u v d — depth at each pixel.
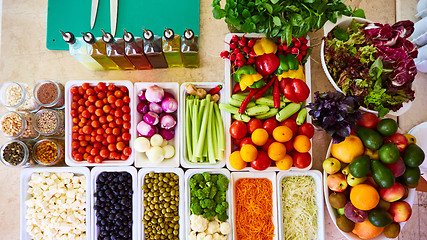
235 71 1.17
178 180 1.23
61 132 1.22
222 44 1.33
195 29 1.30
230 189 1.20
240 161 1.11
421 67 1.26
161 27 1.30
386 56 1.06
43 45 1.31
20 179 1.20
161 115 1.25
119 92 1.21
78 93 1.22
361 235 1.13
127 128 1.22
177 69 1.32
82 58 1.15
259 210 1.20
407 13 1.32
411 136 1.13
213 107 1.24
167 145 1.23
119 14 1.29
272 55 1.09
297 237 1.22
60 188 1.21
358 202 1.04
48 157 1.17
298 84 1.09
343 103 0.98
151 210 1.21
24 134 1.17
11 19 1.31
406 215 1.08
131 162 1.21
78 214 1.22
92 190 1.21
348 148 1.09
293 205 1.23
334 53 1.12
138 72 1.31
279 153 1.07
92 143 1.22
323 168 1.17
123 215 1.20
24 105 1.19
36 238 1.22
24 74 1.30
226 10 1.01
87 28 1.29
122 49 1.11
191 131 1.24
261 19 0.99
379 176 1.02
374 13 1.34
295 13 0.98
